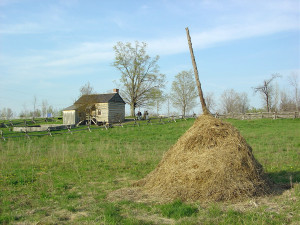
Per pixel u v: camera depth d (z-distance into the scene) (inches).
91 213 239.3
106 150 645.3
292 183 312.2
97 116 1531.7
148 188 299.4
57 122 1684.3
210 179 261.4
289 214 215.3
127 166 467.2
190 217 216.5
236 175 263.3
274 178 346.3
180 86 2133.4
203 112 335.0
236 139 287.7
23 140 879.1
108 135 964.0
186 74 2112.5
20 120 1787.6
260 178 277.9
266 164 446.9
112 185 345.7
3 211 252.5
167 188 275.7
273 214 214.8
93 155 573.9
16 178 381.7
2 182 362.6
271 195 265.6
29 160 531.8
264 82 1849.2
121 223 212.1
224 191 253.1
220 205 238.2
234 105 2204.7
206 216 215.8
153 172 325.1
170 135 911.7
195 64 343.6
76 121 1523.1
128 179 382.3
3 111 2303.2
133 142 789.2
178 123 1247.5
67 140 872.3
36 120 1770.4
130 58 1825.8
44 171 432.8
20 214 242.7
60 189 328.8
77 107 1513.3
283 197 260.5
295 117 1245.7
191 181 267.0
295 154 523.2
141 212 235.6
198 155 285.3
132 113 1876.2
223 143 285.7
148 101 1870.1
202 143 292.7
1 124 1396.4
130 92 1861.5
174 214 224.1
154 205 250.2
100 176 400.5
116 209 245.3
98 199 283.3
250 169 273.7
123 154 581.9
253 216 210.1
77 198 291.4
